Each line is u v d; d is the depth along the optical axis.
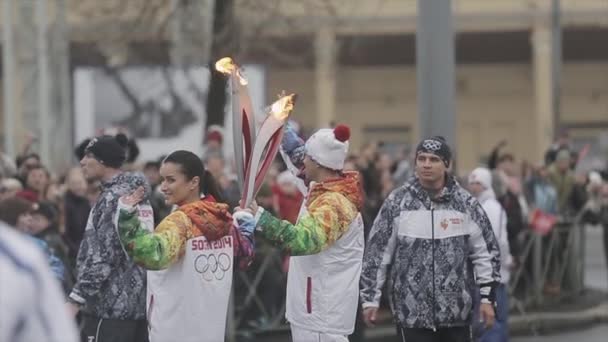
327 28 40.88
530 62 62.06
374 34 52.19
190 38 29.27
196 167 9.37
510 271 19.36
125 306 10.45
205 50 28.77
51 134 34.50
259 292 18.34
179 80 30.80
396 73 61.84
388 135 62.28
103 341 10.48
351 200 10.02
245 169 9.42
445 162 10.81
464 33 57.06
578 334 20.27
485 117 62.75
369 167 22.20
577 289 23.08
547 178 23.88
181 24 28.77
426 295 10.80
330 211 9.71
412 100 62.06
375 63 61.22
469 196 10.95
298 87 60.00
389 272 11.09
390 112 62.12
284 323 18.53
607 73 61.59
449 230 10.80
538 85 57.06
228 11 21.70
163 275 9.03
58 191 18.34
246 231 9.30
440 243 10.79
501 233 15.17
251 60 31.11
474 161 62.81
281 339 18.23
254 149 9.39
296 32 30.59
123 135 12.57
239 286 18.12
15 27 40.25
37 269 4.01
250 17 26.56
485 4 56.44
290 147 11.23
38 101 35.44
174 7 28.23
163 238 8.62
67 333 4.10
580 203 24.17
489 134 62.81
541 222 20.59
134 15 28.95
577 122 61.84
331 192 9.98
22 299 3.96
